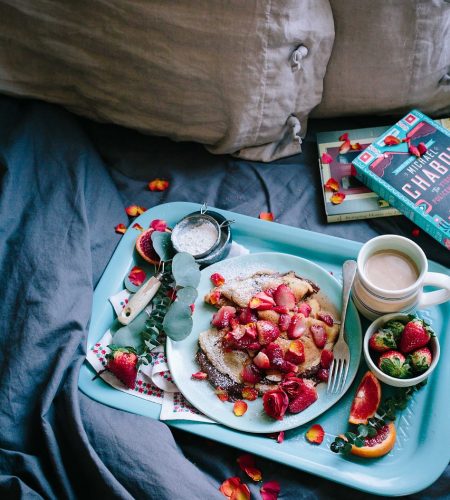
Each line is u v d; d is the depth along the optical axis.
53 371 1.13
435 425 1.10
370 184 1.29
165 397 1.15
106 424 1.12
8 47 1.30
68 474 1.10
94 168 1.33
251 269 1.23
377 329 1.13
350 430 1.12
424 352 1.09
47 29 1.27
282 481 1.11
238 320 1.17
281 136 1.35
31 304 1.17
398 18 1.25
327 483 1.11
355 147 1.33
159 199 1.35
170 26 1.22
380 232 1.29
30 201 1.26
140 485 1.07
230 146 1.33
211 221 1.26
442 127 1.29
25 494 1.06
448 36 1.26
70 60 1.29
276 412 1.09
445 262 1.26
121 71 1.28
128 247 1.27
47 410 1.11
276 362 1.13
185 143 1.39
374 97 1.33
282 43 1.23
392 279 1.14
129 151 1.39
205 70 1.25
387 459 1.10
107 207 1.31
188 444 1.15
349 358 1.14
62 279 1.19
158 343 1.18
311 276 1.21
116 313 1.23
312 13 1.24
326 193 1.30
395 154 1.28
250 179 1.35
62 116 1.36
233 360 1.15
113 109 1.34
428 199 1.24
